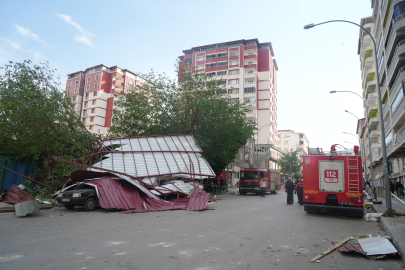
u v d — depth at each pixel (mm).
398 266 4910
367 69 41438
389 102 29844
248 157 50219
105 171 13977
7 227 7676
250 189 26734
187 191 15344
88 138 18453
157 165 16391
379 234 8039
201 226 8578
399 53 24188
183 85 23031
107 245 5867
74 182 14008
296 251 5770
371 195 21891
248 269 4520
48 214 10414
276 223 9555
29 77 16859
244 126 24234
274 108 76375
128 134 22578
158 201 13414
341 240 6969
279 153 77062
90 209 11781
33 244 5852
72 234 6945
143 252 5363
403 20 24047
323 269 4668
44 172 16906
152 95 23219
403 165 27109
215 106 21766
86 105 70562
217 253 5430
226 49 68750
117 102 23312
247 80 67375
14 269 4262
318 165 12203
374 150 43219
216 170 26672
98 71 70562
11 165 16922
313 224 9602
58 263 4594
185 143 19812
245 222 9602
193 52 71875
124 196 12445
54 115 16688
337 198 11664
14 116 15461
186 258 5031
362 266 4875
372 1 37594
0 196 12789
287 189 17562
